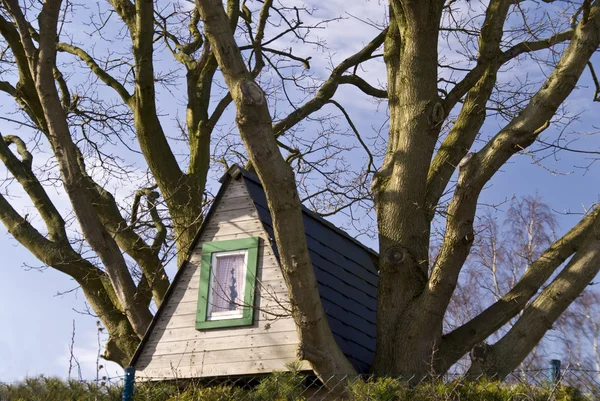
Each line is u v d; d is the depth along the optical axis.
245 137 6.59
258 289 8.16
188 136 12.89
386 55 9.73
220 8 6.64
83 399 7.36
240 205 8.66
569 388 6.32
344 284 9.09
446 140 9.25
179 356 8.23
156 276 10.74
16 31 11.33
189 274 8.60
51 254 10.74
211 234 8.67
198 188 11.83
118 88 12.33
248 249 8.38
